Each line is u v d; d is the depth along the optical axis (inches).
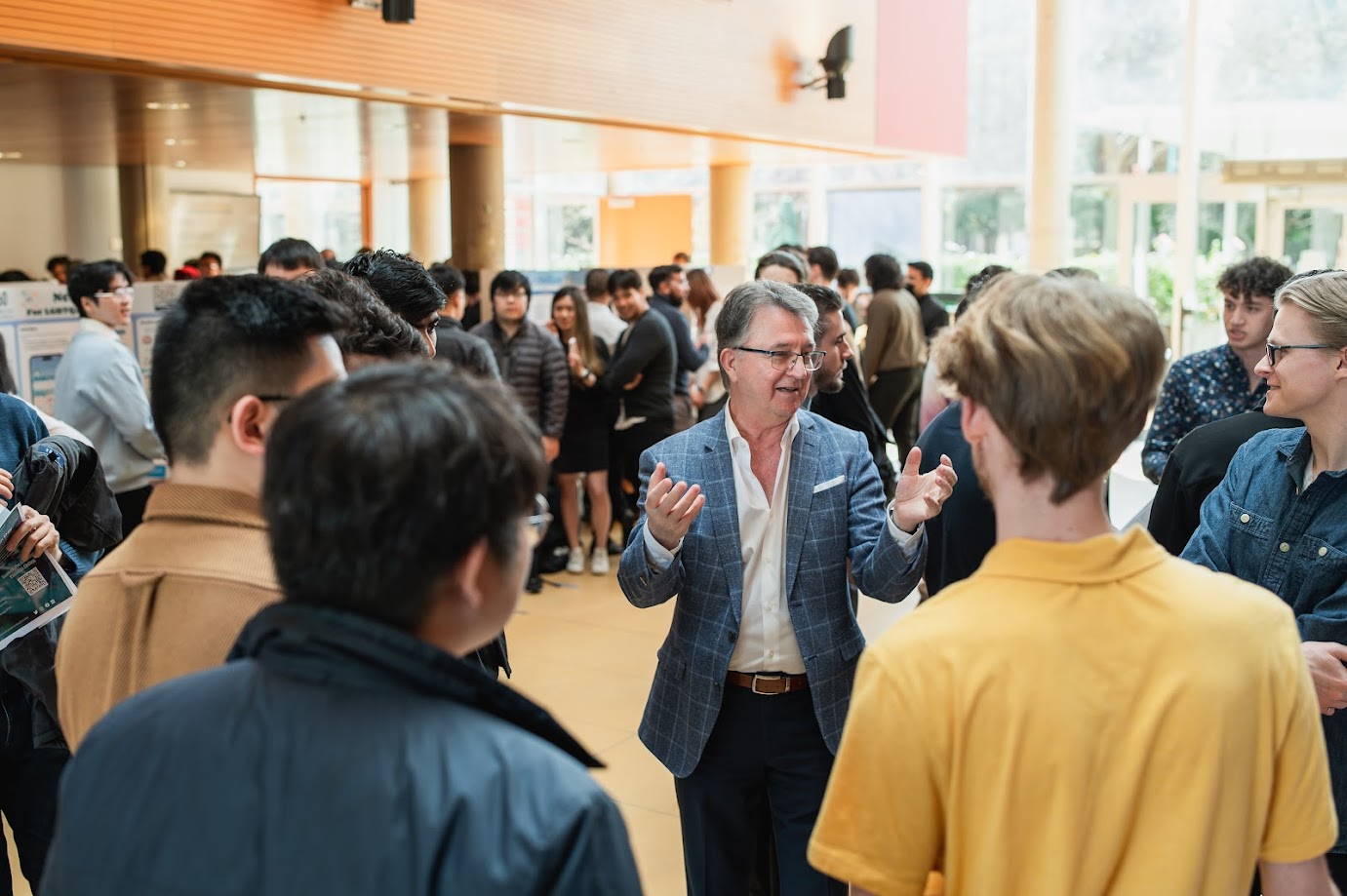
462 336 170.9
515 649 209.6
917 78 508.4
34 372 219.1
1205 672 44.9
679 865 134.1
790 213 727.1
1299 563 79.7
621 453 265.3
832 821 47.6
